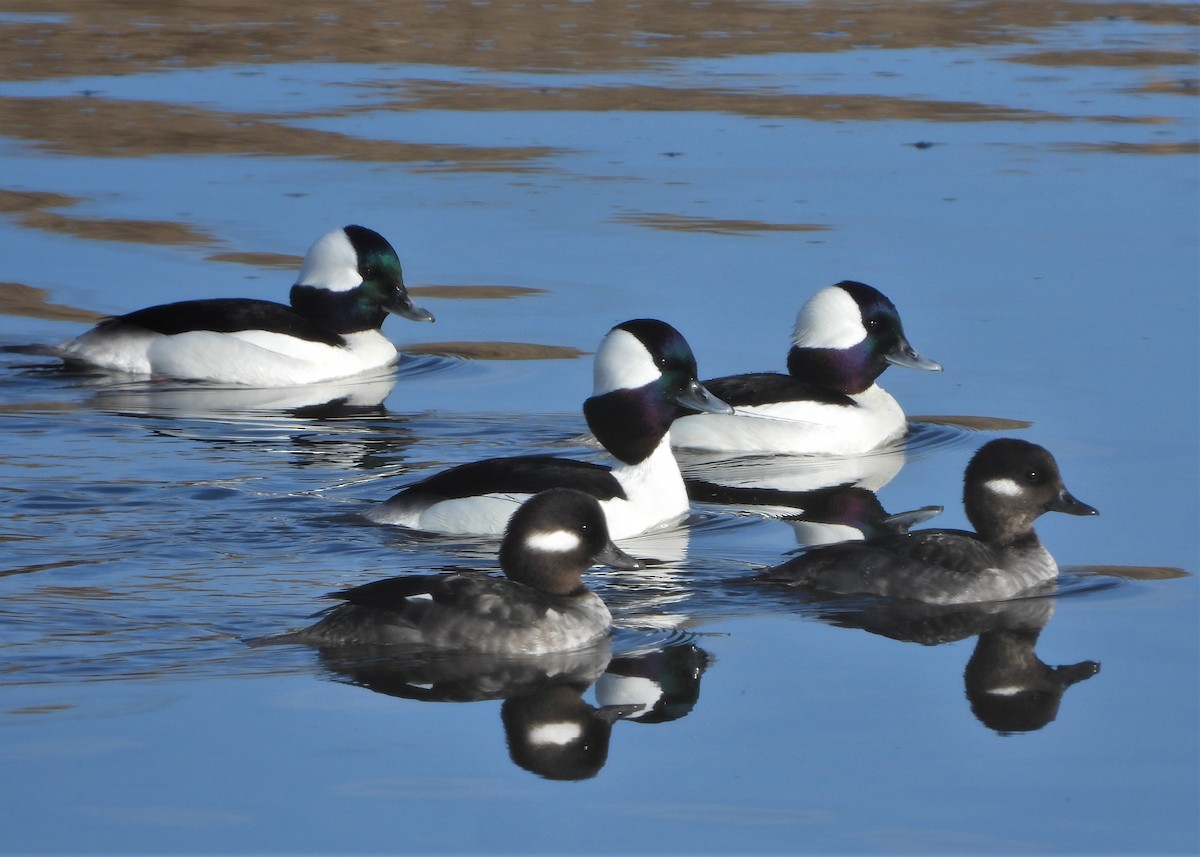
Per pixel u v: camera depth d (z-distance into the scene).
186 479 14.23
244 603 11.27
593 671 10.39
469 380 17.70
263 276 20.56
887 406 16.47
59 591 11.45
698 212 22.86
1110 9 38.94
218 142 26.62
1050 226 21.94
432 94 30.06
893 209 22.91
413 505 13.09
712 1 39.44
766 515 13.93
